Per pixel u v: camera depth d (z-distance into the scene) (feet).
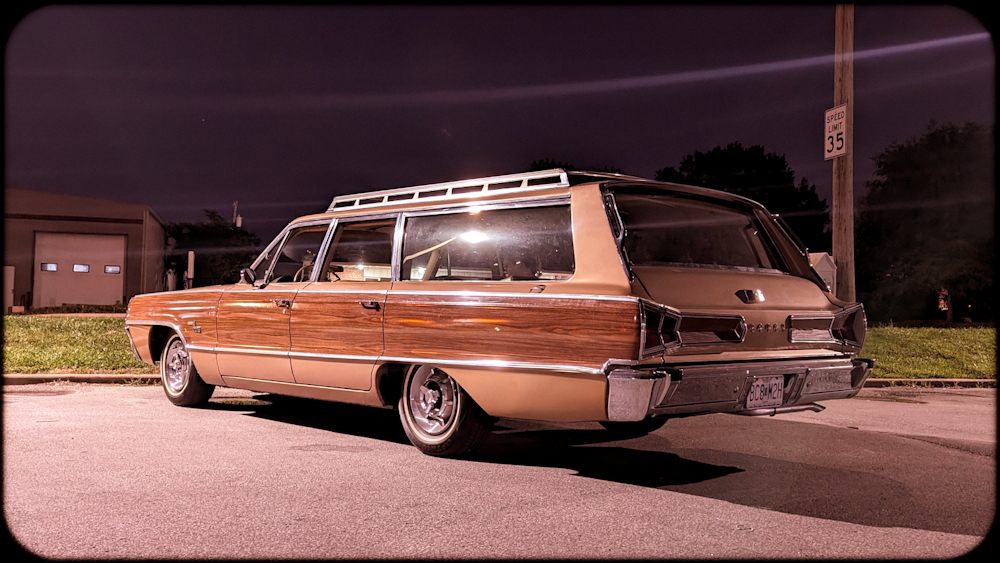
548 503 13.65
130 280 111.65
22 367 32.12
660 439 19.75
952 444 19.36
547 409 15.28
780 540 11.67
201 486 14.55
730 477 15.69
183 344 23.59
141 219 112.47
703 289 15.47
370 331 18.24
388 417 22.86
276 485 14.70
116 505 13.21
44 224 106.93
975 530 12.23
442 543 11.40
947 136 144.46
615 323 14.20
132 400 25.73
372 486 14.74
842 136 31.19
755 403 15.61
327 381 19.42
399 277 18.37
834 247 31.55
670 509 13.32
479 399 16.24
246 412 23.50
